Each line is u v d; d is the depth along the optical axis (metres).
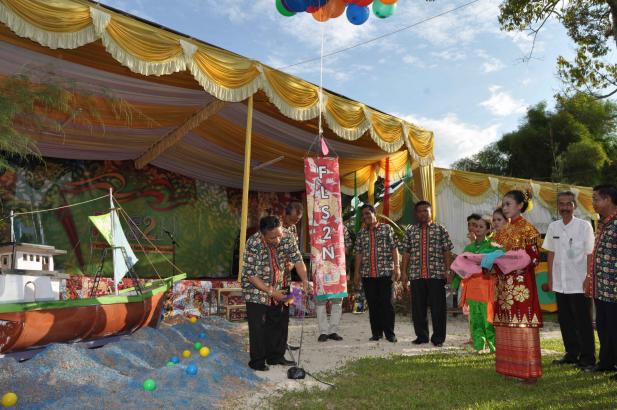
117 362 4.52
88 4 5.78
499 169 29.62
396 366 5.17
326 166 6.45
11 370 3.77
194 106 9.56
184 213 14.03
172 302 9.12
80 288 8.82
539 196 15.54
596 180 23.72
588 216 16.08
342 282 6.18
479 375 4.73
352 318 10.67
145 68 6.16
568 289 5.20
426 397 3.95
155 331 5.89
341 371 5.00
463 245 14.46
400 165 13.85
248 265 5.03
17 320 4.23
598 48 11.23
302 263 5.23
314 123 10.19
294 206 6.18
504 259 4.39
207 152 12.29
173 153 12.47
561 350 6.29
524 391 4.11
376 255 7.14
